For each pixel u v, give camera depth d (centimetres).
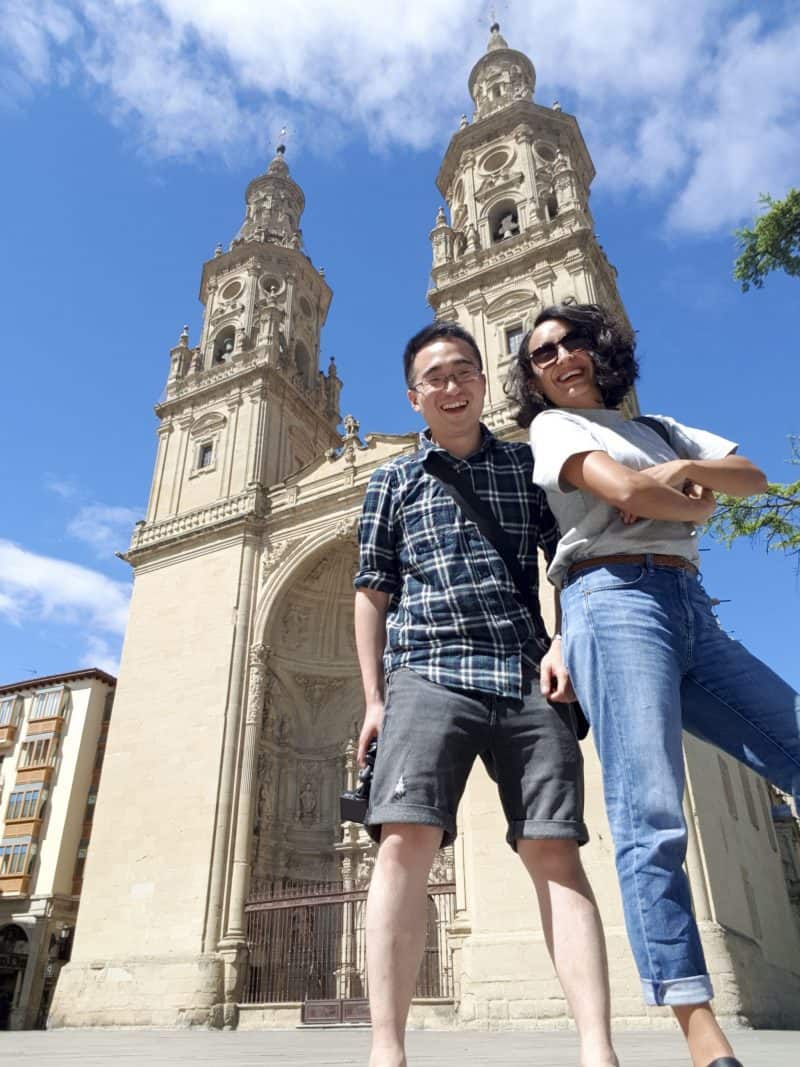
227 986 2400
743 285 1619
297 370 4194
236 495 3459
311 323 4581
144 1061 741
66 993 2589
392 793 310
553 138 4191
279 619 3209
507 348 3247
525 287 3384
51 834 4319
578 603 318
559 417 360
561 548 336
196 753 2858
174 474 3797
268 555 3241
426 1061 677
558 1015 1881
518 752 328
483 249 3666
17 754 4675
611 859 1984
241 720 2894
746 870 2480
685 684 310
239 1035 1955
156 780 2886
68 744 4616
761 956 2162
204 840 2661
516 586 361
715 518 1540
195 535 3412
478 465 392
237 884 2584
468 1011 1988
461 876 2230
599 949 292
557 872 310
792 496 1493
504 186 3934
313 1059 769
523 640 350
